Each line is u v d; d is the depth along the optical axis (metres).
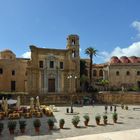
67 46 78.06
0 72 73.12
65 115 40.50
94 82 92.62
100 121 33.09
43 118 36.34
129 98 67.62
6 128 27.25
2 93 62.03
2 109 41.19
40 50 69.25
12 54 83.06
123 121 33.44
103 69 90.88
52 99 64.50
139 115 41.16
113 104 65.00
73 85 71.50
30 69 67.56
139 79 81.62
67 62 71.88
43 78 69.31
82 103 64.06
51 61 70.56
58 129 26.69
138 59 86.94
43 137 22.48
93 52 84.62
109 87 81.44
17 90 74.19
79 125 29.56
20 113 37.28
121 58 88.12
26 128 27.30
